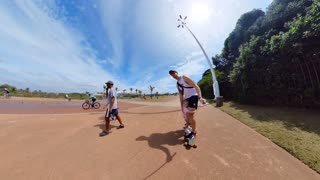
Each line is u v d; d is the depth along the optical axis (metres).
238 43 19.56
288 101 9.13
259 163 3.16
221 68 23.92
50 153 3.87
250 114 7.59
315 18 6.57
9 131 5.81
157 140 4.60
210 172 2.90
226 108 10.34
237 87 13.47
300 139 4.09
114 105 5.72
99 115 9.41
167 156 3.59
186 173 2.89
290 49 7.64
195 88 4.17
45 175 2.94
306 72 8.02
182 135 4.99
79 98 41.16
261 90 10.41
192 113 4.20
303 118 6.04
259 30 12.85
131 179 2.77
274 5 11.73
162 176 2.83
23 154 3.83
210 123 6.43
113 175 2.90
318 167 2.89
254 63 10.59
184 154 3.66
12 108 14.45
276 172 2.84
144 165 3.22
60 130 5.91
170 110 10.80
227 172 2.89
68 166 3.24
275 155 3.46
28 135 5.31
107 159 3.51
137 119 7.81
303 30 6.98
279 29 10.77
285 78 9.02
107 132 5.40
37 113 10.59
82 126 6.50
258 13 17.98
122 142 4.52
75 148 4.16
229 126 5.88
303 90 8.12
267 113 7.47
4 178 2.86
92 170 3.08
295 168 2.95
